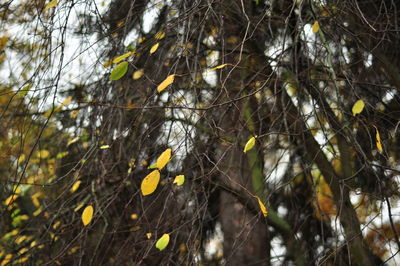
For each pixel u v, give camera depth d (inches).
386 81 139.8
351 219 121.0
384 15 131.9
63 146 161.6
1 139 136.5
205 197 103.7
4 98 132.3
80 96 139.9
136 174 141.3
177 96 117.4
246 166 151.0
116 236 138.6
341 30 112.2
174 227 120.6
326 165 147.3
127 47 129.4
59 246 144.7
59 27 105.9
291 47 115.1
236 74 142.0
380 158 118.3
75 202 153.9
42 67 107.8
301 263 158.6
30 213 181.0
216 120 118.8
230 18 133.2
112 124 137.3
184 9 104.0
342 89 125.0
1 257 149.9
